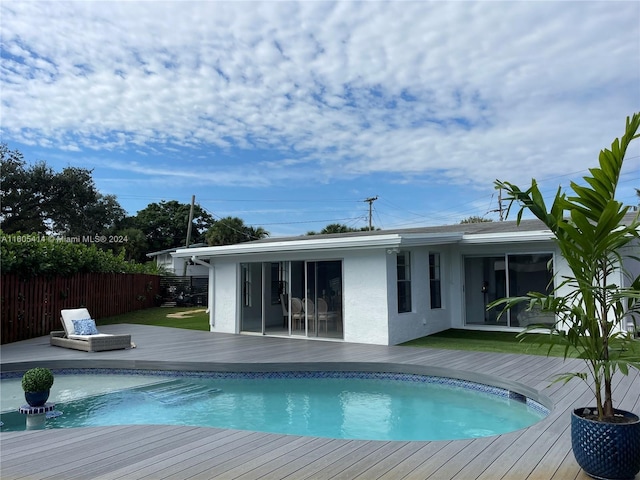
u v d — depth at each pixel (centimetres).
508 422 656
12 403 772
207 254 1470
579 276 385
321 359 958
